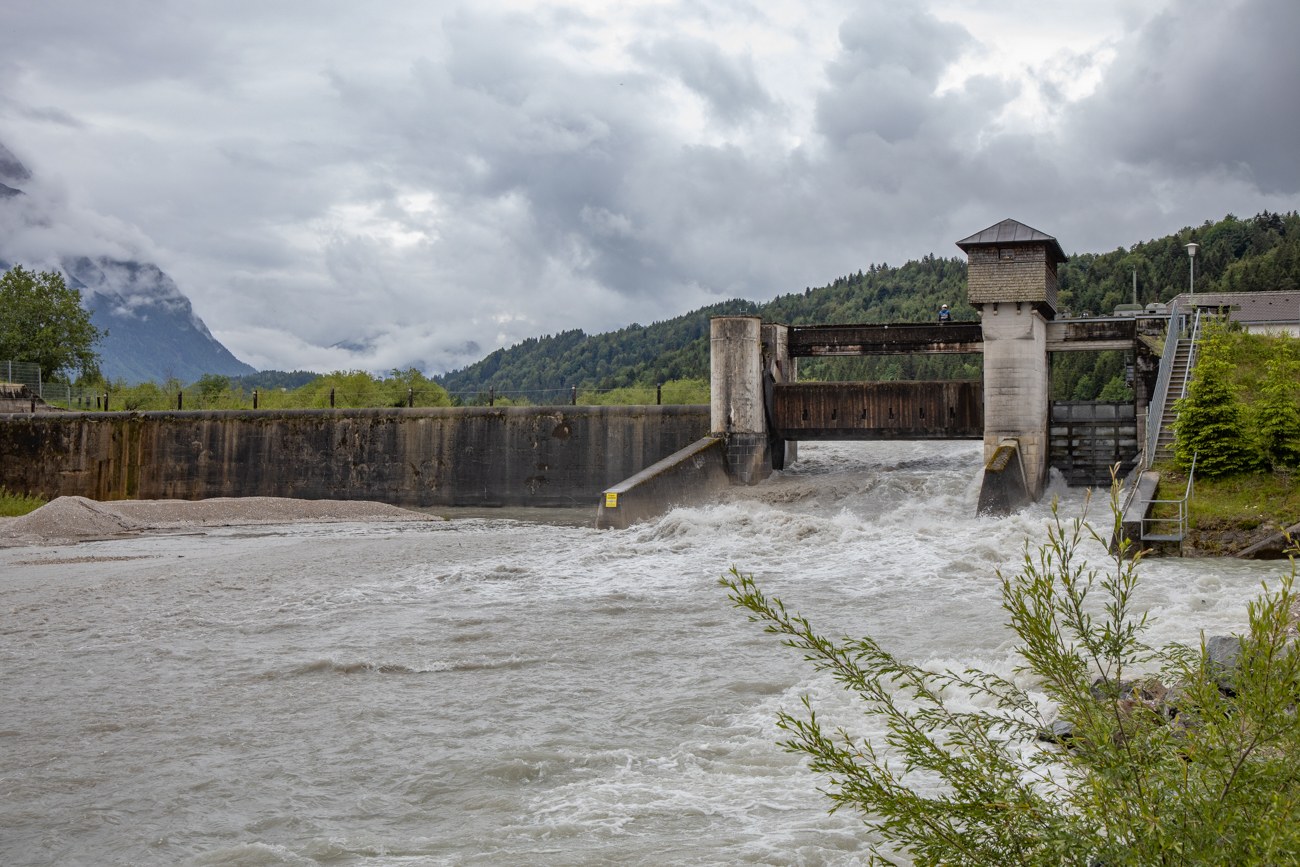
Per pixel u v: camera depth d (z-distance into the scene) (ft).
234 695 48.83
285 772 37.09
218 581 88.38
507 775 36.11
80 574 96.58
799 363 476.13
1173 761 16.01
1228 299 237.45
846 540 104.12
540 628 64.64
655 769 36.24
